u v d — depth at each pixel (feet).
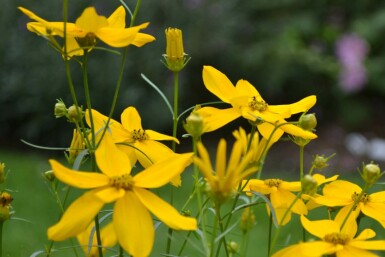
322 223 4.09
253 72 23.58
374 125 23.88
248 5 24.11
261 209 14.20
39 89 21.44
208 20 22.58
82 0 21.06
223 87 4.62
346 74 23.27
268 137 4.56
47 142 21.56
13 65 21.74
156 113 21.24
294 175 20.71
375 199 4.64
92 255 4.99
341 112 24.00
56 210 14.39
